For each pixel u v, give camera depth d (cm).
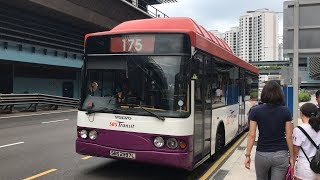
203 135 841
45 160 981
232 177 814
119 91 777
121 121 760
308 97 5488
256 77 1873
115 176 837
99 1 3512
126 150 752
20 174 830
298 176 521
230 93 1190
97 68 803
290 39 1077
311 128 511
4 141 1280
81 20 3278
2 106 2312
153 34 764
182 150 726
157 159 730
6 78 2875
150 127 738
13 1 2559
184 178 838
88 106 795
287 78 1608
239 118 1370
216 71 979
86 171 872
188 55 746
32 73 3139
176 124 725
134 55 773
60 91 3516
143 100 754
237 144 1331
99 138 781
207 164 980
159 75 751
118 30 821
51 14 2998
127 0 4381
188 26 833
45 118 2127
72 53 3478
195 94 767
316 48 1069
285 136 509
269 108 510
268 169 513
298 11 1067
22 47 2848
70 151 1106
